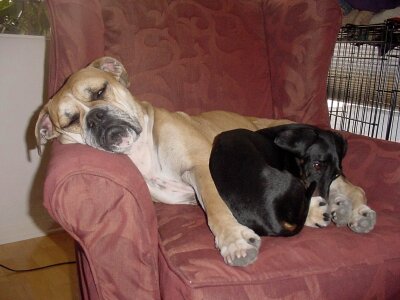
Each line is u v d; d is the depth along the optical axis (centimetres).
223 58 140
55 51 111
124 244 77
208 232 90
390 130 226
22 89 171
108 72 114
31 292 142
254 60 146
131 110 111
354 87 229
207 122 126
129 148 104
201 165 105
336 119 225
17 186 176
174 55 131
